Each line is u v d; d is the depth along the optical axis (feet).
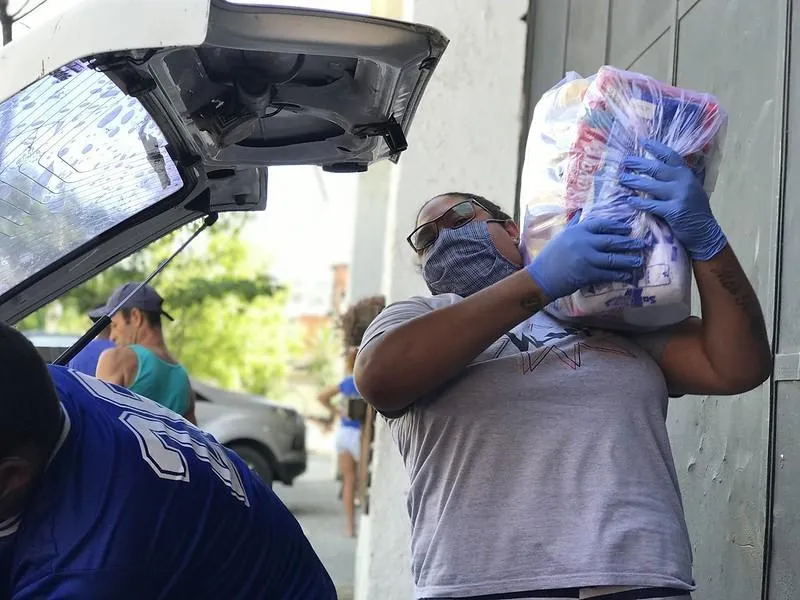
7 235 6.34
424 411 6.12
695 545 9.49
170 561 4.71
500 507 5.70
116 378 13.05
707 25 10.16
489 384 5.97
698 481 9.53
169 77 5.36
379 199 38.19
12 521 4.61
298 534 5.85
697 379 6.29
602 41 13.84
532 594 5.49
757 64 8.84
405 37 5.39
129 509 4.58
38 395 4.49
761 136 8.67
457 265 6.50
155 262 53.01
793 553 7.57
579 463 5.68
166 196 6.93
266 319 75.10
